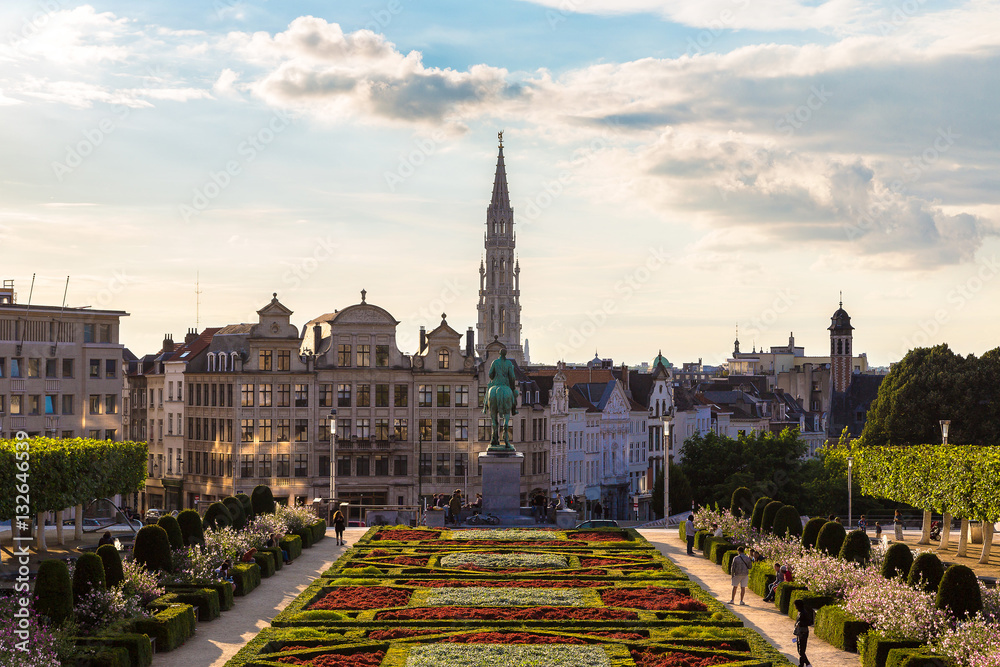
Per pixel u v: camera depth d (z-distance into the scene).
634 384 158.38
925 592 41.34
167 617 41.59
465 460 121.94
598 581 54.44
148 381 134.12
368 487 119.75
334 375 119.38
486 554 62.31
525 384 125.19
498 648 39.72
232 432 117.50
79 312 105.31
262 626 45.88
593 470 142.62
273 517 66.25
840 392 190.62
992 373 114.81
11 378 99.44
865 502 113.12
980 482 65.81
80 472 68.88
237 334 121.38
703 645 41.12
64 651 35.41
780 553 56.22
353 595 49.75
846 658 40.38
